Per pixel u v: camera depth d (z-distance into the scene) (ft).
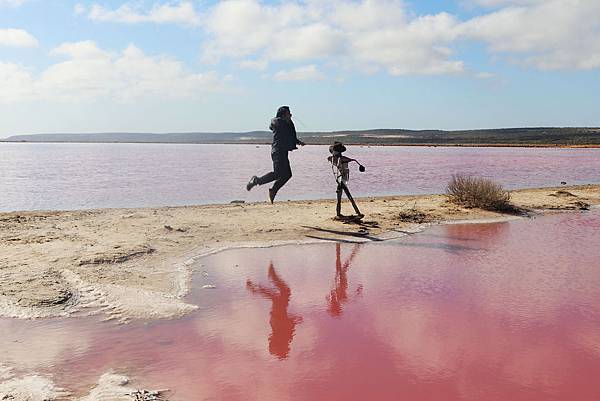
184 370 16.31
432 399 14.69
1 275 24.80
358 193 71.31
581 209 53.78
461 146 457.27
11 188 74.49
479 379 15.92
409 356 17.54
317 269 28.78
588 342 18.75
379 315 21.52
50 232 35.58
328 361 17.13
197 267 28.60
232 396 14.74
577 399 14.73
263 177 40.50
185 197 64.90
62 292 22.81
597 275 27.58
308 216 45.19
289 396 14.80
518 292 24.66
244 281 26.25
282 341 18.76
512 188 78.43
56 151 293.43
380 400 14.62
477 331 19.74
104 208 53.83
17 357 16.97
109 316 20.79
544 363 17.02
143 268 27.48
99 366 16.43
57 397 14.40
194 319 20.83
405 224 42.86
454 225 43.34
